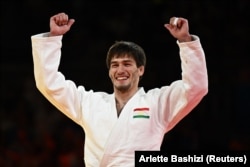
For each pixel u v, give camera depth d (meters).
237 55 36.97
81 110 14.33
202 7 37.38
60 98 14.07
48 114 36.09
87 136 14.15
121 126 13.74
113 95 14.38
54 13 40.91
